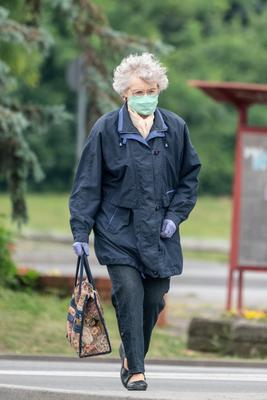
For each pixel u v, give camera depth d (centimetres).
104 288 3697
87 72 4244
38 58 3925
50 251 6875
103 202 1806
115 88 1809
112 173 1794
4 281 3700
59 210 11162
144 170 1783
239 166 3706
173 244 1811
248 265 3716
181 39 13312
